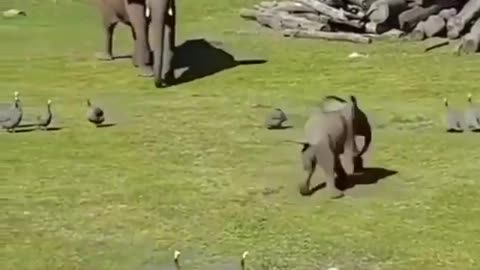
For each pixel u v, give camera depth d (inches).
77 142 745.6
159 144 740.7
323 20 1178.6
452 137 757.3
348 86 931.3
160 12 930.1
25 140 751.1
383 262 528.1
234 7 1386.6
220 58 1043.3
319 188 634.8
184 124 796.0
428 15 1152.8
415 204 611.8
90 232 570.9
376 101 874.8
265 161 697.0
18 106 783.7
